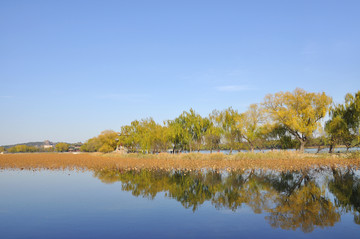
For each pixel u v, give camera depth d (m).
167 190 17.73
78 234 9.38
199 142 60.34
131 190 17.89
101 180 22.97
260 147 57.41
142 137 68.00
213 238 8.77
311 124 48.31
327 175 23.45
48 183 21.55
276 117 50.25
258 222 10.48
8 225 10.52
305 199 14.30
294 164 30.48
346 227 9.73
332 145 48.28
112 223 10.62
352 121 45.69
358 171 25.98
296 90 49.53
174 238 8.84
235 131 55.25
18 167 36.00
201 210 12.40
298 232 9.29
